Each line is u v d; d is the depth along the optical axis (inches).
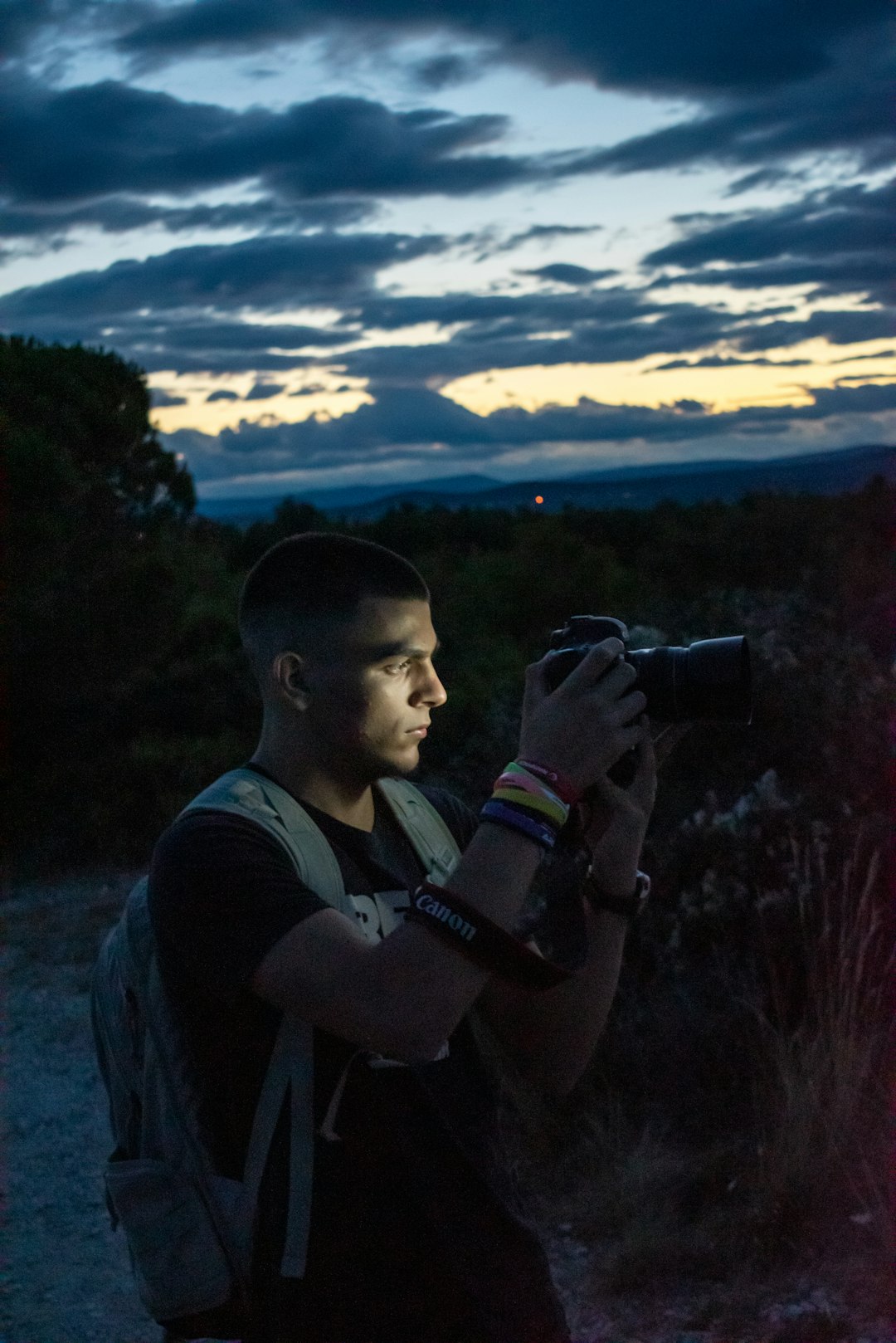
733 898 157.6
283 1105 51.1
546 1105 152.6
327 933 48.9
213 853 51.0
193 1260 52.0
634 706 52.3
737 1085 145.2
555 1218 140.1
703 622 262.8
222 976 49.6
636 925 161.9
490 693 316.5
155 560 431.8
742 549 551.2
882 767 182.9
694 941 158.6
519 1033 60.5
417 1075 53.6
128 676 419.8
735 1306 117.2
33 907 342.0
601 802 57.6
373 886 56.6
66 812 392.5
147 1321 141.4
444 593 561.9
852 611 269.0
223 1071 51.9
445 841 63.0
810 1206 125.9
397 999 47.0
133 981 55.3
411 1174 51.6
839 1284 117.4
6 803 394.0
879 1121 131.4
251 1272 51.4
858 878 153.0
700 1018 150.5
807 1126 129.0
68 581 406.0
